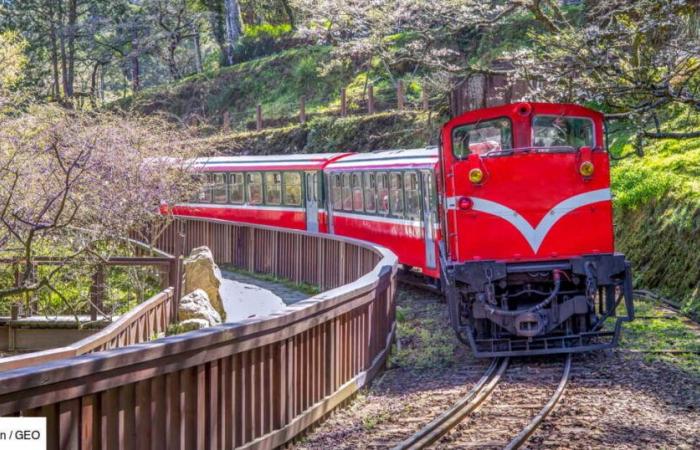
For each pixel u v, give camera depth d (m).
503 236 14.24
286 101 53.16
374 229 25.20
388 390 12.33
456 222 14.35
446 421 9.87
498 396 11.50
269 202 32.03
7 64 29.91
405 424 10.09
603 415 10.25
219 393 7.92
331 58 53.66
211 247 29.36
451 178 14.52
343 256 20.70
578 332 14.41
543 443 9.02
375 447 9.09
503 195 14.25
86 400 6.16
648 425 9.77
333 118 44.56
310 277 23.34
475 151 14.68
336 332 10.91
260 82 56.44
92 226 19.09
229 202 34.09
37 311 19.66
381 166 24.27
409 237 22.59
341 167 27.52
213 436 7.80
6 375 5.46
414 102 41.25
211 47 85.38
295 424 9.43
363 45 28.78
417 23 27.48
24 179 17.20
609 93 17.47
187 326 17.06
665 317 16.81
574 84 18.66
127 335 14.34
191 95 59.47
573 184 14.31
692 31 19.27
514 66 26.80
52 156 17.95
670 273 19.41
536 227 14.22
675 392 11.34
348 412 10.99
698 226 19.06
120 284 22.45
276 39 61.31
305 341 9.83
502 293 14.55
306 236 23.33
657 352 13.91
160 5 63.09
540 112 14.48
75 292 20.83
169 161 24.42
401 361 14.26
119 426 6.54
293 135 45.81
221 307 19.84
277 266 25.52
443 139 14.82
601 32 17.80
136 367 6.62
